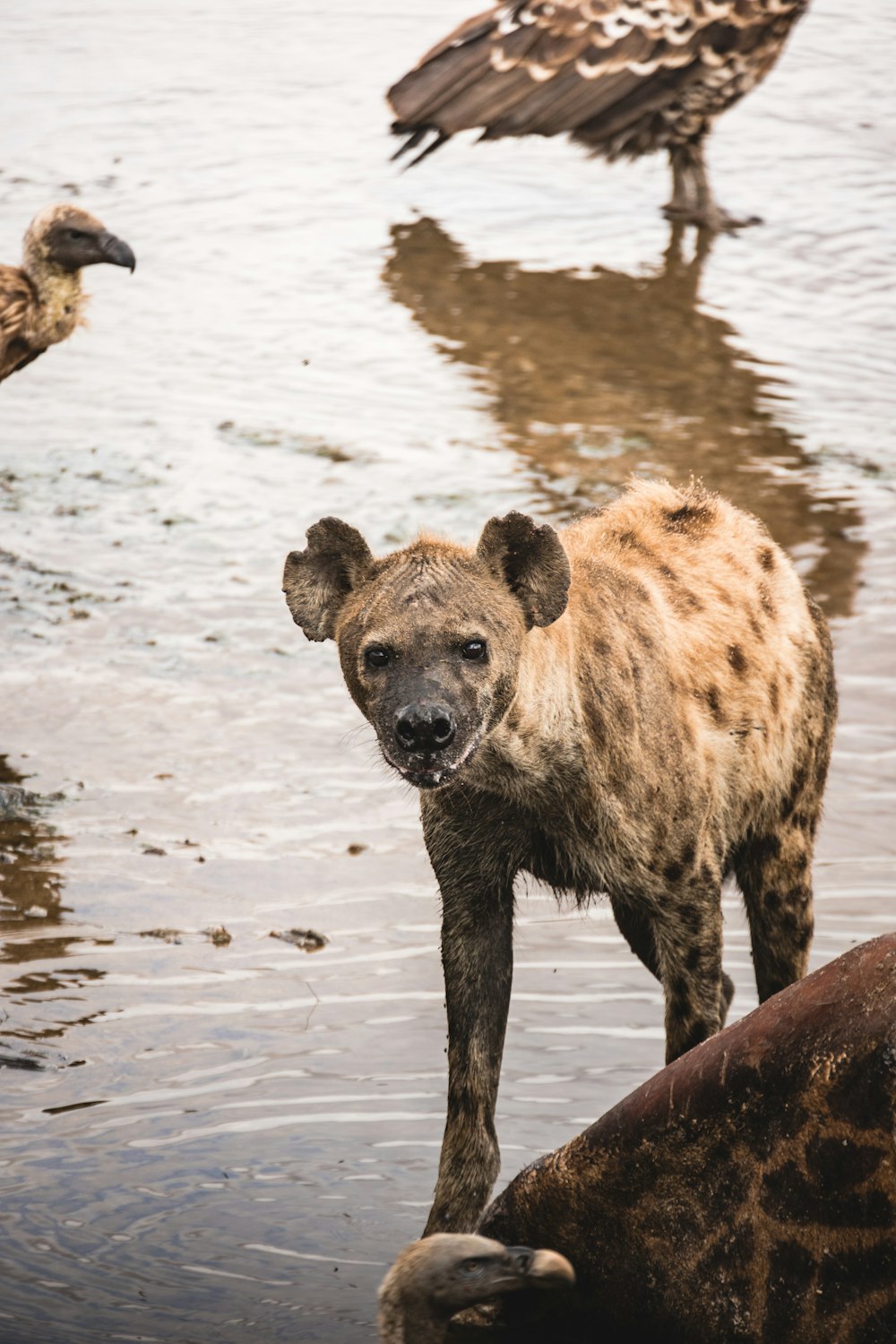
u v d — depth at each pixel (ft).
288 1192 41.34
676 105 114.52
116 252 83.20
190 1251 38.99
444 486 82.17
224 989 49.62
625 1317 36.40
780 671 46.91
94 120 135.54
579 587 42.78
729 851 46.21
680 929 43.24
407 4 169.68
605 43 114.32
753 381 94.38
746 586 47.16
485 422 89.51
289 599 41.06
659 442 87.15
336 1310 36.99
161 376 95.61
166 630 71.05
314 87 145.38
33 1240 39.19
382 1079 45.75
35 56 151.23
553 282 107.86
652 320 102.22
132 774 61.16
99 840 57.16
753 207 119.65
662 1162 34.99
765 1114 33.65
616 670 42.06
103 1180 41.52
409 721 37.09
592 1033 47.44
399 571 39.60
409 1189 41.75
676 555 46.44
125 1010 48.60
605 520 47.11
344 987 49.85
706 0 112.78
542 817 42.22
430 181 125.80
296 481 83.35
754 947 49.08
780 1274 33.83
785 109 138.92
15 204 116.98
